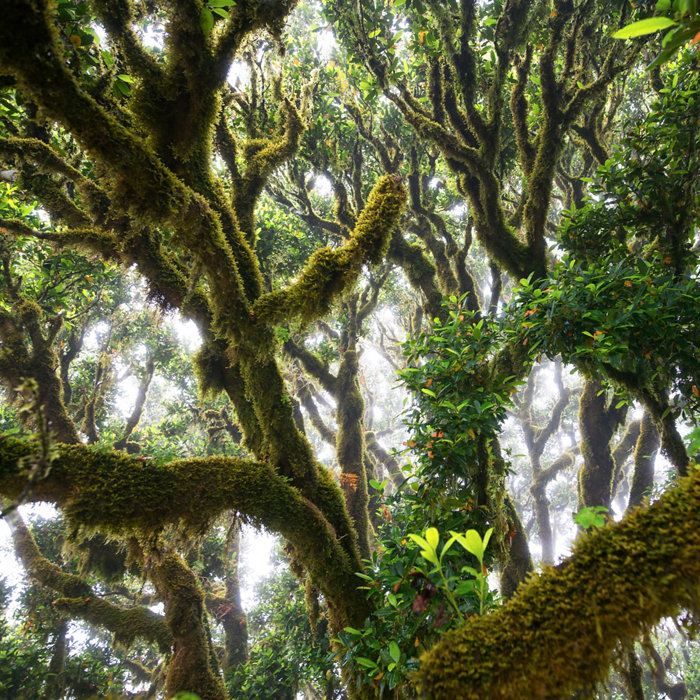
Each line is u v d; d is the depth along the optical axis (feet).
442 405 11.64
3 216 18.99
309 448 11.77
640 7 18.81
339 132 26.63
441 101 19.88
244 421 12.51
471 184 19.69
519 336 12.95
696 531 3.44
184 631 17.10
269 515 10.05
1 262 18.21
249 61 14.19
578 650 3.49
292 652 25.79
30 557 22.27
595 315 11.51
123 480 8.76
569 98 20.84
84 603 21.08
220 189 11.10
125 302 31.12
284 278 28.17
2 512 5.71
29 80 6.26
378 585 10.11
